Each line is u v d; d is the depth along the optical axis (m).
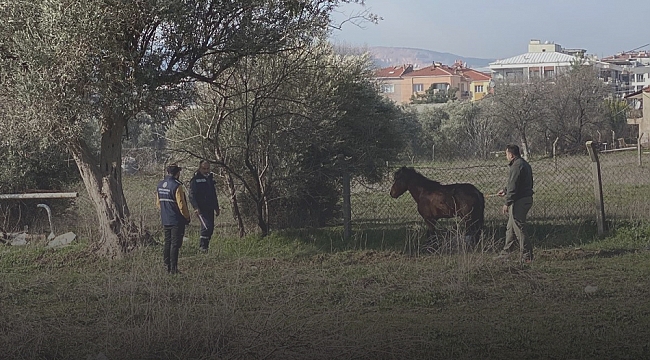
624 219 13.54
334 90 15.34
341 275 10.52
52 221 16.39
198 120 14.37
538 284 9.39
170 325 7.16
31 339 7.17
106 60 10.86
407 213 16.61
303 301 8.88
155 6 10.67
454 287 9.12
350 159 15.84
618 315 7.89
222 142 14.61
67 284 10.37
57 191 16.66
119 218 12.60
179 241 11.13
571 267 10.69
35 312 8.62
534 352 6.76
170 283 10.06
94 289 9.70
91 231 14.22
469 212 12.30
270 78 13.90
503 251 11.48
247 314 8.17
